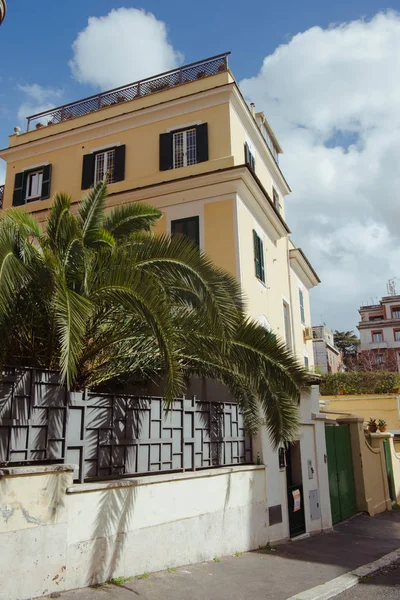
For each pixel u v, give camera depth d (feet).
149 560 22.35
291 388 26.17
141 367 27.50
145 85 58.08
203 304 23.40
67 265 22.79
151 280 20.94
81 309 18.97
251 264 49.67
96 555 19.77
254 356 25.95
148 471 24.40
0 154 62.39
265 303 53.21
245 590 21.52
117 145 56.03
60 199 23.85
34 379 19.76
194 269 23.18
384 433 57.21
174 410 26.58
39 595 17.47
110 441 22.58
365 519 45.24
